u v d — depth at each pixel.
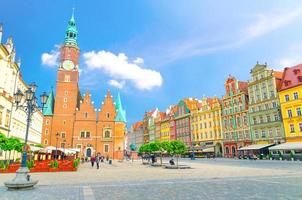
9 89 40.66
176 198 11.09
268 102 66.62
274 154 61.41
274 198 10.64
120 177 23.12
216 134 85.94
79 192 13.41
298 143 55.31
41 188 15.21
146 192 13.07
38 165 32.94
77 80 91.00
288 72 63.97
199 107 99.94
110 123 91.00
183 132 105.44
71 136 86.69
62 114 87.62
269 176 21.00
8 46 40.44
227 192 12.49
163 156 106.44
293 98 59.50
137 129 161.88
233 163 47.81
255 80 71.56
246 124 73.69
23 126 50.78
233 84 80.38
